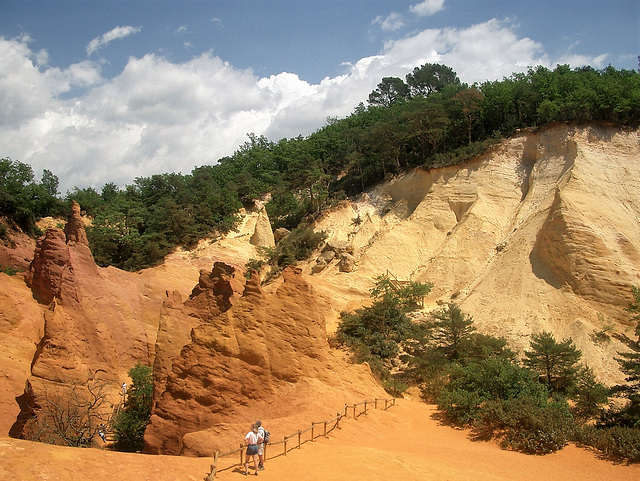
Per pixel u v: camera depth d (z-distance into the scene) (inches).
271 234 3041.3
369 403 1008.2
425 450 847.7
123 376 1493.6
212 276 1315.2
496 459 834.8
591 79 2640.3
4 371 1195.3
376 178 3132.4
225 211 3415.4
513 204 2274.9
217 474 591.2
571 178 1982.0
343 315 1737.2
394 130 2979.8
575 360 1291.8
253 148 4906.5
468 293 1932.8
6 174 3078.2
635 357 1182.9
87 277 1610.5
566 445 902.4
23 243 2706.7
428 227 2372.0
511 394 1072.2
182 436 855.7
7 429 1103.0
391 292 1854.1
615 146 2182.6
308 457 704.4
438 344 1576.0
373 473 657.6
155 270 2374.5
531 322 1664.6
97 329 1453.0
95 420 1137.4
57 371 1200.2
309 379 974.4
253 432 627.8
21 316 1373.0
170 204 3171.8
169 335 1098.1
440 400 1114.1
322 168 3398.1
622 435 871.7
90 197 3917.3
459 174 2440.9
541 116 2544.3
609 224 1827.0
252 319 976.3
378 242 2356.1
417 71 4739.2
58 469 514.0
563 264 1752.0
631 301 1590.8
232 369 928.3
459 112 2915.8
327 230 2733.8
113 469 546.3
